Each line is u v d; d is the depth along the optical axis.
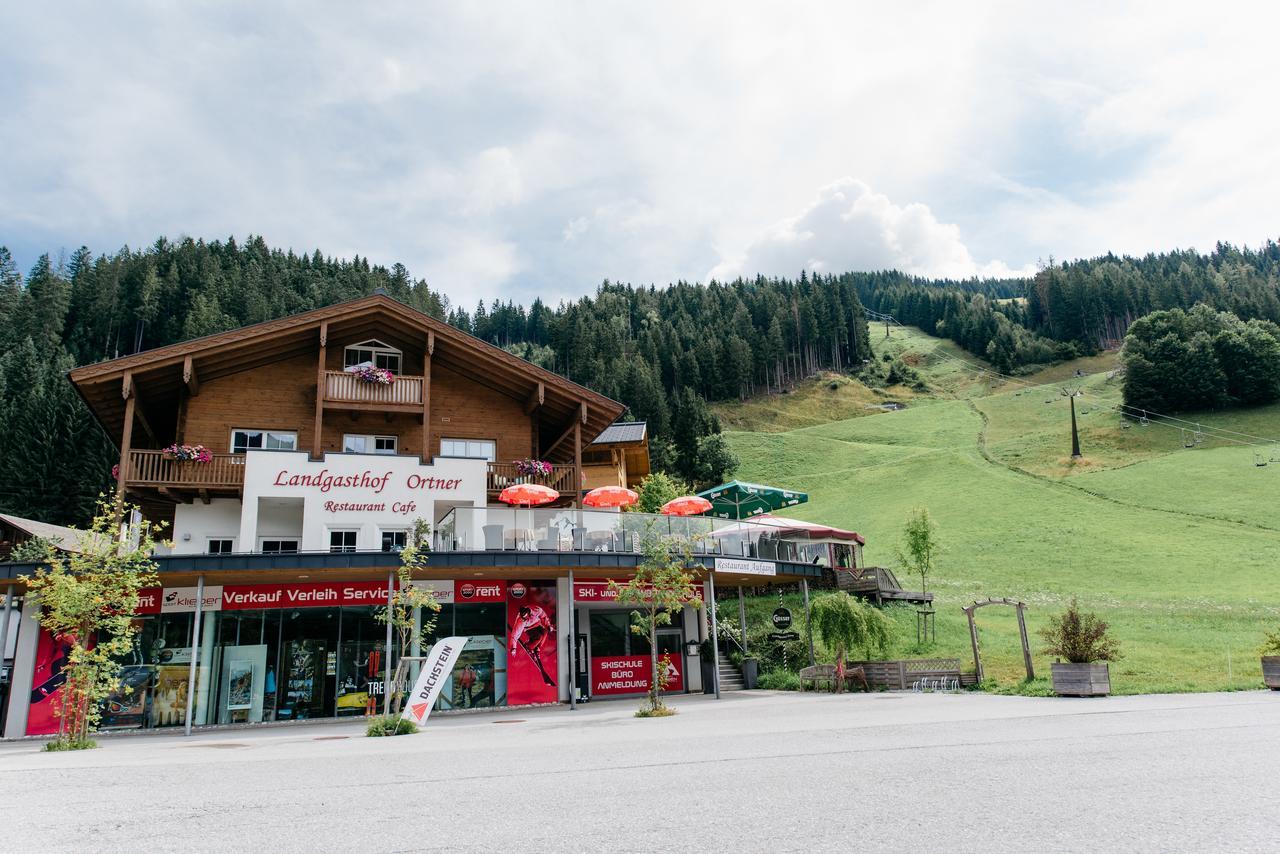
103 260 108.56
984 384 155.38
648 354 145.62
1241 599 35.31
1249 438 76.81
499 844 4.67
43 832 5.52
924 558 35.16
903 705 16.23
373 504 24.50
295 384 26.97
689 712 17.19
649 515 23.89
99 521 16.53
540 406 28.70
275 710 20.08
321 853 4.62
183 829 5.51
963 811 5.23
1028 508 60.38
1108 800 5.49
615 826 5.07
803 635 28.53
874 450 97.50
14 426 65.69
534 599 22.31
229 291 108.69
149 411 27.34
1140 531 51.00
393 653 21.11
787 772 7.21
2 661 18.94
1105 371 143.00
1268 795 5.56
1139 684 19.48
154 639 19.91
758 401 150.75
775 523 30.61
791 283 195.00
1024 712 13.43
